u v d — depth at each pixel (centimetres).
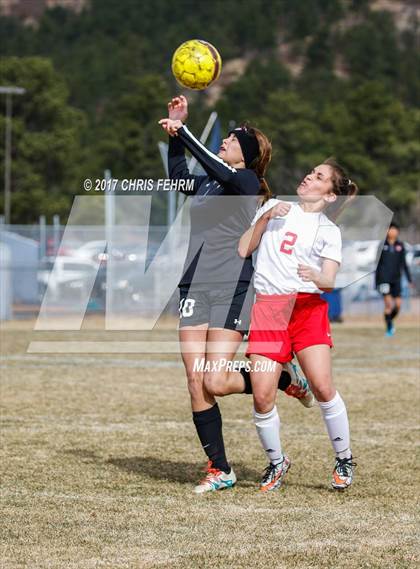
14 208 18962
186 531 1759
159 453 2488
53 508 1917
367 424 2933
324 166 2083
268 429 2091
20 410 3169
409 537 1723
